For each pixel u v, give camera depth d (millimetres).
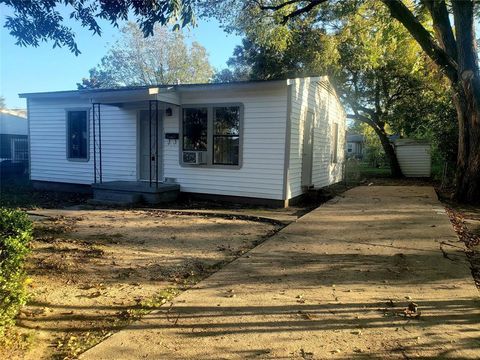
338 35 18594
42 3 4957
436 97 19578
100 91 10406
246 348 2959
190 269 4945
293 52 20406
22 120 23234
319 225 7383
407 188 13867
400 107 21641
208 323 3396
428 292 4051
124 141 12102
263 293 4078
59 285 4312
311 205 10422
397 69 20406
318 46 19578
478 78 10180
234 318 3486
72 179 13133
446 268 4832
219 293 4090
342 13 13664
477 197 10430
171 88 10500
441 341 3010
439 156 15945
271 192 10055
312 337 3119
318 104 12664
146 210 9438
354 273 4699
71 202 10961
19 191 12992
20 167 17938
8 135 22062
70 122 13039
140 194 10562
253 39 17188
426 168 20750
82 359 2811
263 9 13508
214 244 6227
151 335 3184
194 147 11008
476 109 10195
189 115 10969
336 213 8594
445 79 13367
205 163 10828
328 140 14484
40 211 9188
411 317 3451
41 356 2865
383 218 7988
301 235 6629
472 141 10391
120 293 4105
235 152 10484
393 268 4863
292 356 2834
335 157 15953
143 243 6211
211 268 5004
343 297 3941
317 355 2842
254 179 10234
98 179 12570
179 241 6391
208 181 10859
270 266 5000
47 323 3408
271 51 21203
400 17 11492
